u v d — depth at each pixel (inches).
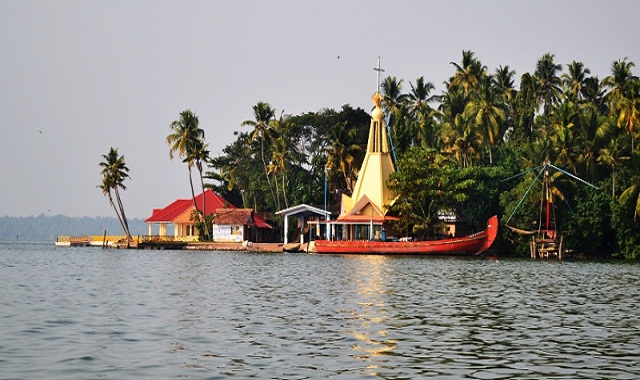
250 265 3193.9
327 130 5674.2
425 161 4325.8
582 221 4074.8
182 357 1041.5
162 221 5910.4
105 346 1116.5
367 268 2989.7
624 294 1980.8
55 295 1822.1
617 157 4079.7
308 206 4837.6
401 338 1211.9
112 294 1854.1
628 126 3998.5
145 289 1999.3
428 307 1635.1
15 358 1026.7
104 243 5772.6
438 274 2669.8
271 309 1566.2
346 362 1019.9
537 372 974.4
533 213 4190.5
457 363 1023.0
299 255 4261.8
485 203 4436.5
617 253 4126.5
